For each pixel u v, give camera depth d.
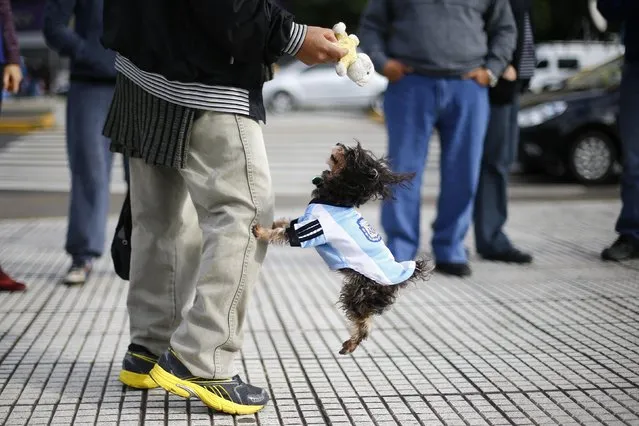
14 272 8.62
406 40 8.37
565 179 16.98
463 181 8.48
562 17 38.03
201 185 4.69
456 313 7.15
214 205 4.71
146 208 5.12
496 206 9.14
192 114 4.65
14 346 6.18
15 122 26.33
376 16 8.59
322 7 45.34
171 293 5.22
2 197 14.88
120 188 16.14
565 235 10.67
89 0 7.87
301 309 7.37
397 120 8.48
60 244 10.16
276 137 24.88
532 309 7.25
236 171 4.66
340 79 35.53
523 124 16.58
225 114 4.64
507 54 8.41
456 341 6.38
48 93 45.22
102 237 8.17
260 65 4.66
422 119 8.43
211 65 4.59
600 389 5.30
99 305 7.36
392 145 8.52
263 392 4.99
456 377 5.56
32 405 5.00
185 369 4.79
